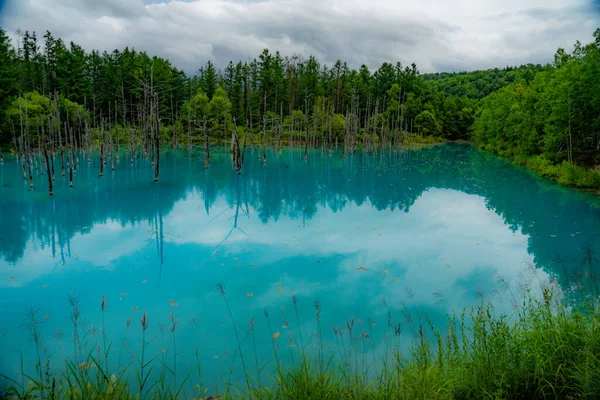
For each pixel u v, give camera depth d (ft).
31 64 186.39
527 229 59.72
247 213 72.08
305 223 64.49
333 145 232.73
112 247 52.26
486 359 16.35
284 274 42.63
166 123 229.25
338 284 39.75
